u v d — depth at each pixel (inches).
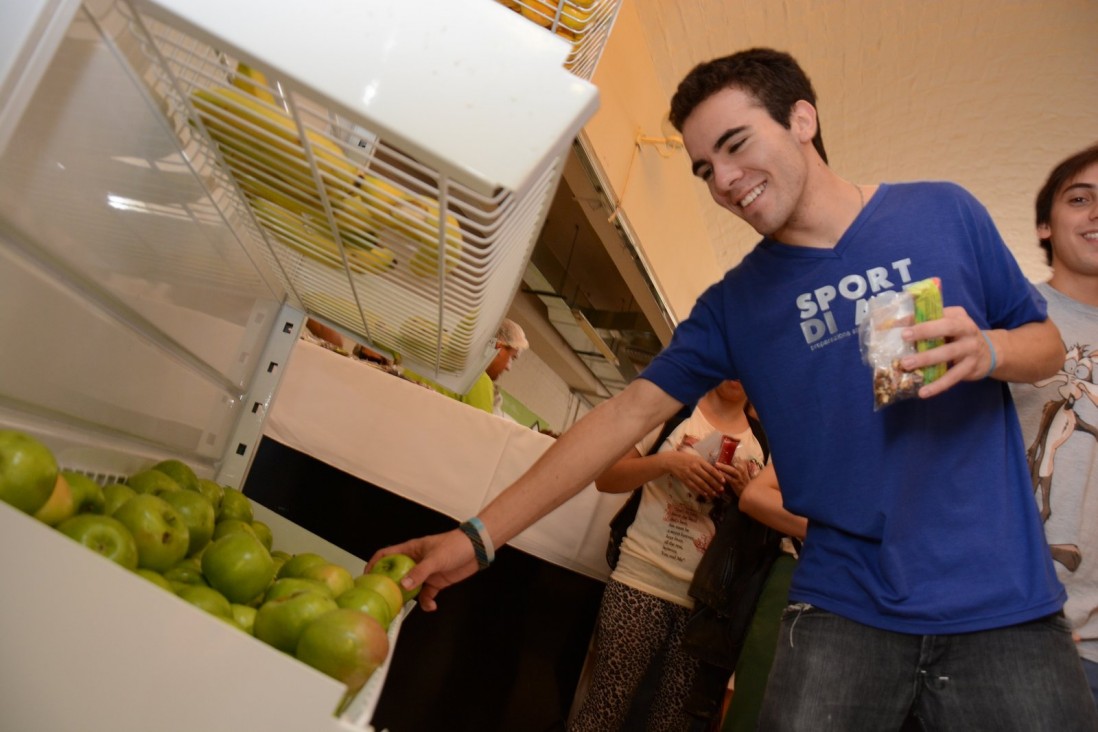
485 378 95.9
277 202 31.0
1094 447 54.1
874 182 180.5
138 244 29.3
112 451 33.7
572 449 48.7
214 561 29.0
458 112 19.7
